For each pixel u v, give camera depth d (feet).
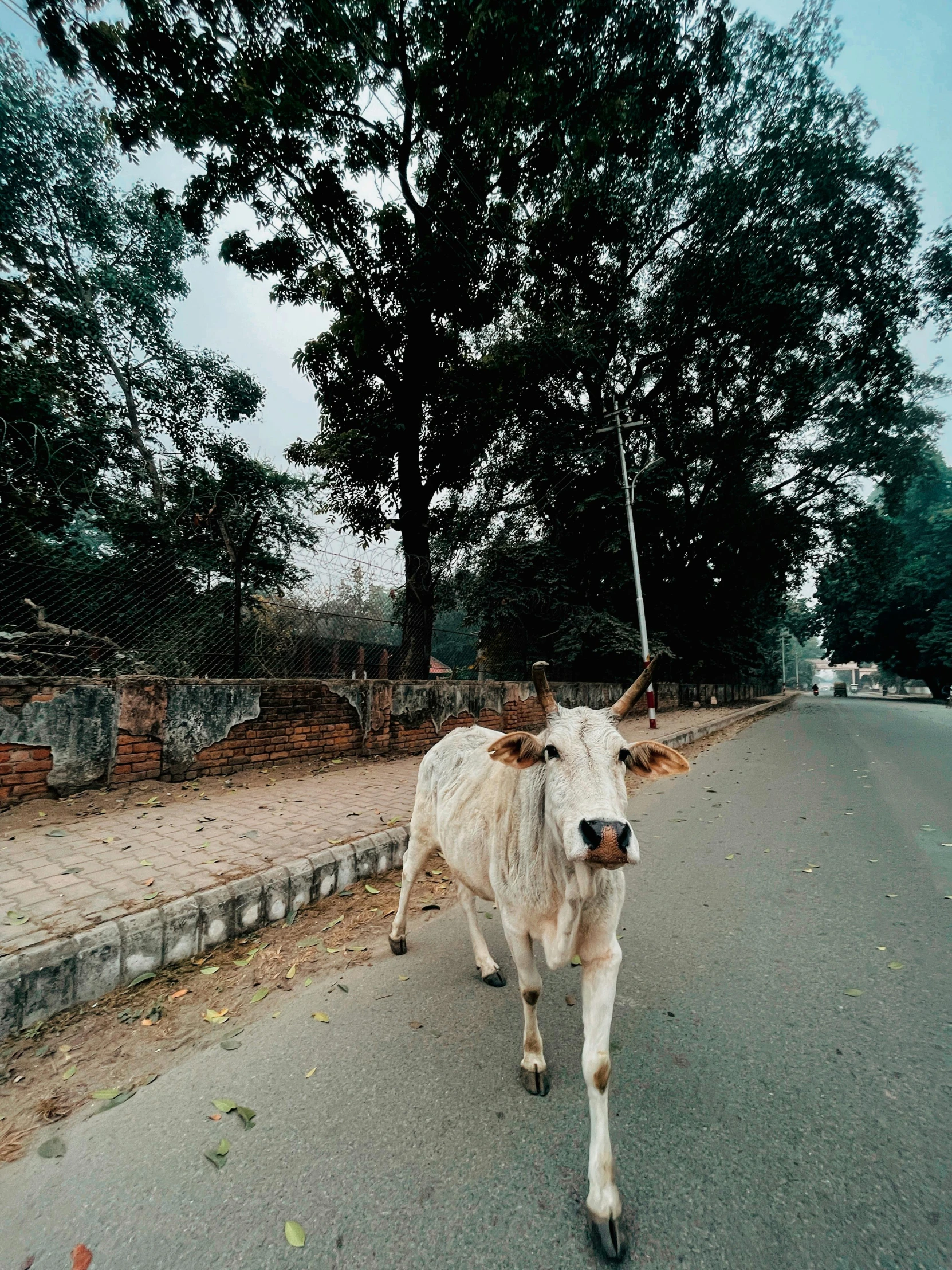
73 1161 6.53
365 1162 6.45
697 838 18.51
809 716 68.33
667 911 12.92
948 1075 7.64
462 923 12.54
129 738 18.71
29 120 35.96
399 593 32.68
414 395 42.22
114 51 30.30
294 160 37.19
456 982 10.17
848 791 24.61
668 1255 5.38
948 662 105.81
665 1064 7.94
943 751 36.60
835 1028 8.69
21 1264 5.39
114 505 29.68
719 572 74.59
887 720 62.13
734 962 10.65
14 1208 5.96
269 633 25.30
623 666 64.08
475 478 54.03
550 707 7.29
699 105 42.16
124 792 18.34
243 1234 5.64
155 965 10.34
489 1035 8.67
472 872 8.86
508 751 7.12
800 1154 6.45
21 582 22.50
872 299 55.42
